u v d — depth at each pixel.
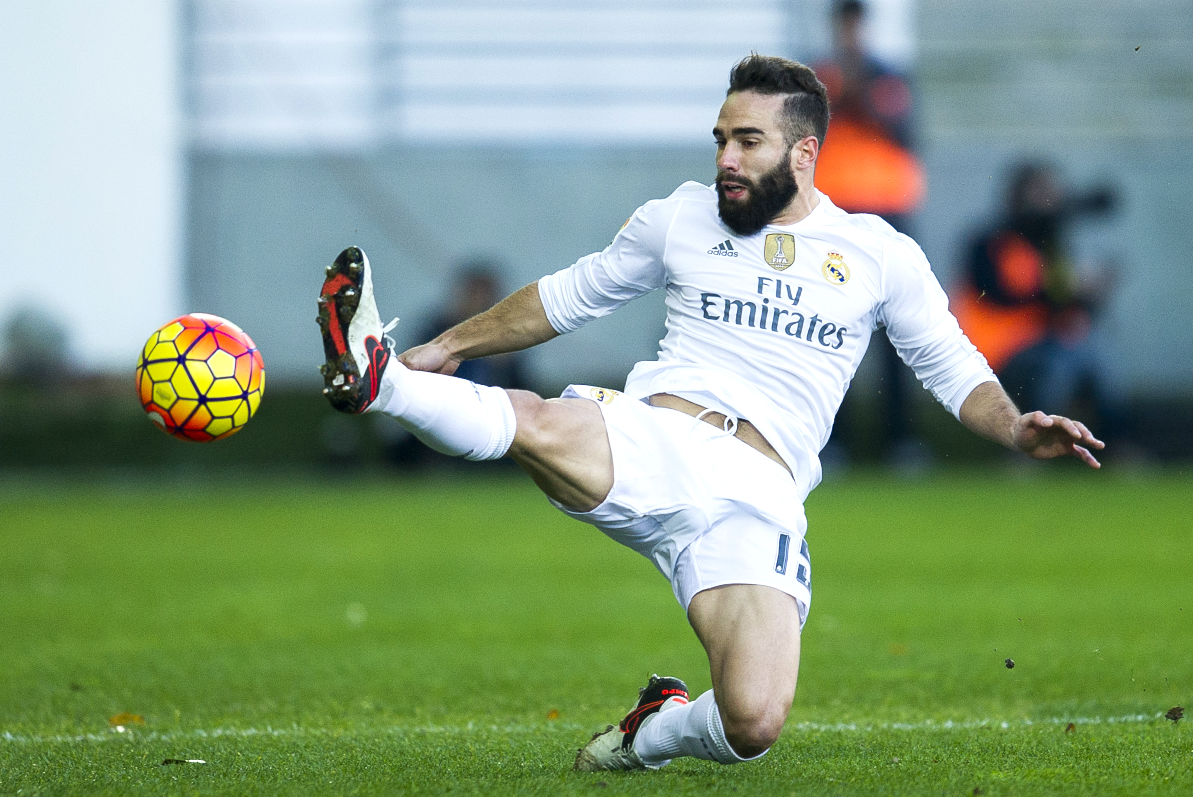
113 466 64.44
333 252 74.50
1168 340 71.44
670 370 14.61
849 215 14.80
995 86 76.31
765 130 14.04
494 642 25.22
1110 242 72.31
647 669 22.45
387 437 63.56
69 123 71.94
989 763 14.62
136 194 72.31
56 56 72.25
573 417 13.84
